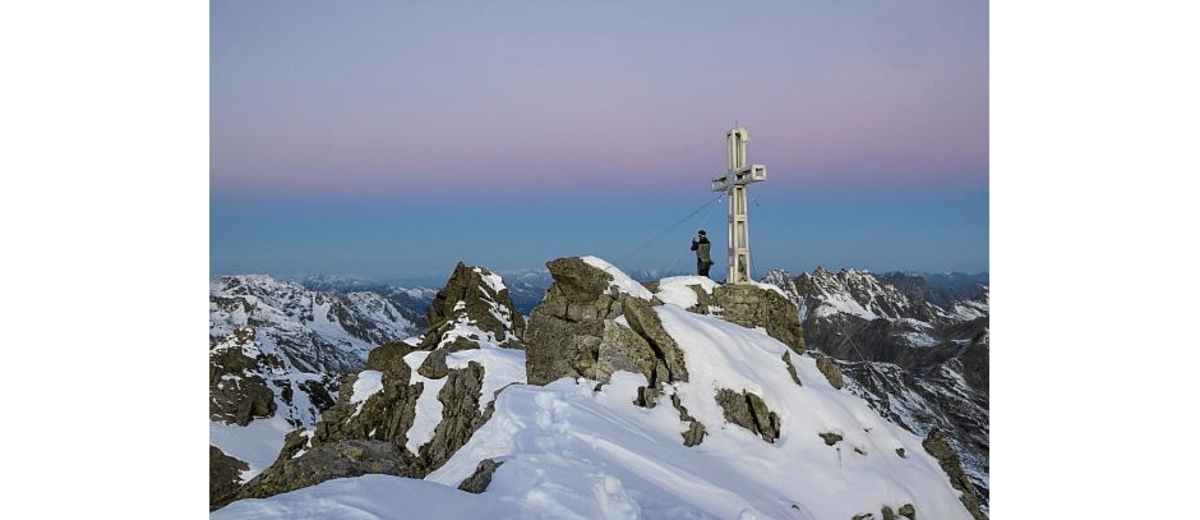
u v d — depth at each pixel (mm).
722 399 24469
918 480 24047
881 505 22312
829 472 22828
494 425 21078
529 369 28969
